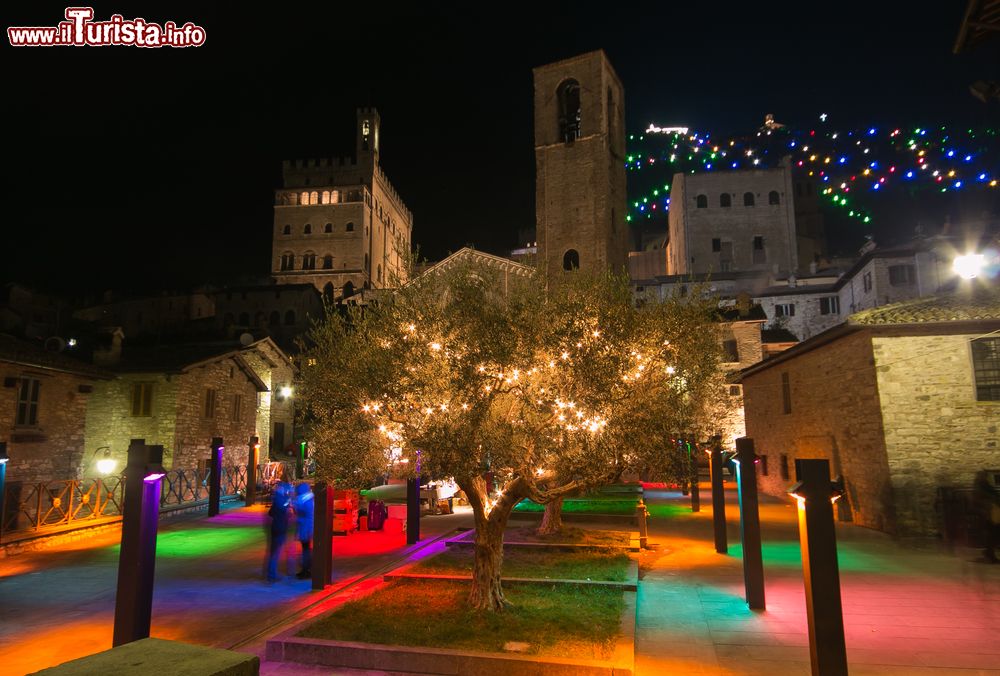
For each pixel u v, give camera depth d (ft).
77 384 70.28
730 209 210.18
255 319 222.48
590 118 168.66
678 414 28.32
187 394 79.41
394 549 46.60
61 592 35.42
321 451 28.43
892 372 52.06
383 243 322.55
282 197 295.28
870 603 31.55
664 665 23.27
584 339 25.90
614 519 59.00
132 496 23.07
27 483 58.44
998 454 49.44
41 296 201.98
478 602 28.17
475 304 26.61
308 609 31.65
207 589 35.45
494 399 26.40
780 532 54.08
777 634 26.71
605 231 162.91
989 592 33.55
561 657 22.22
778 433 80.38
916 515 49.52
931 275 137.49
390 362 25.96
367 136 307.37
